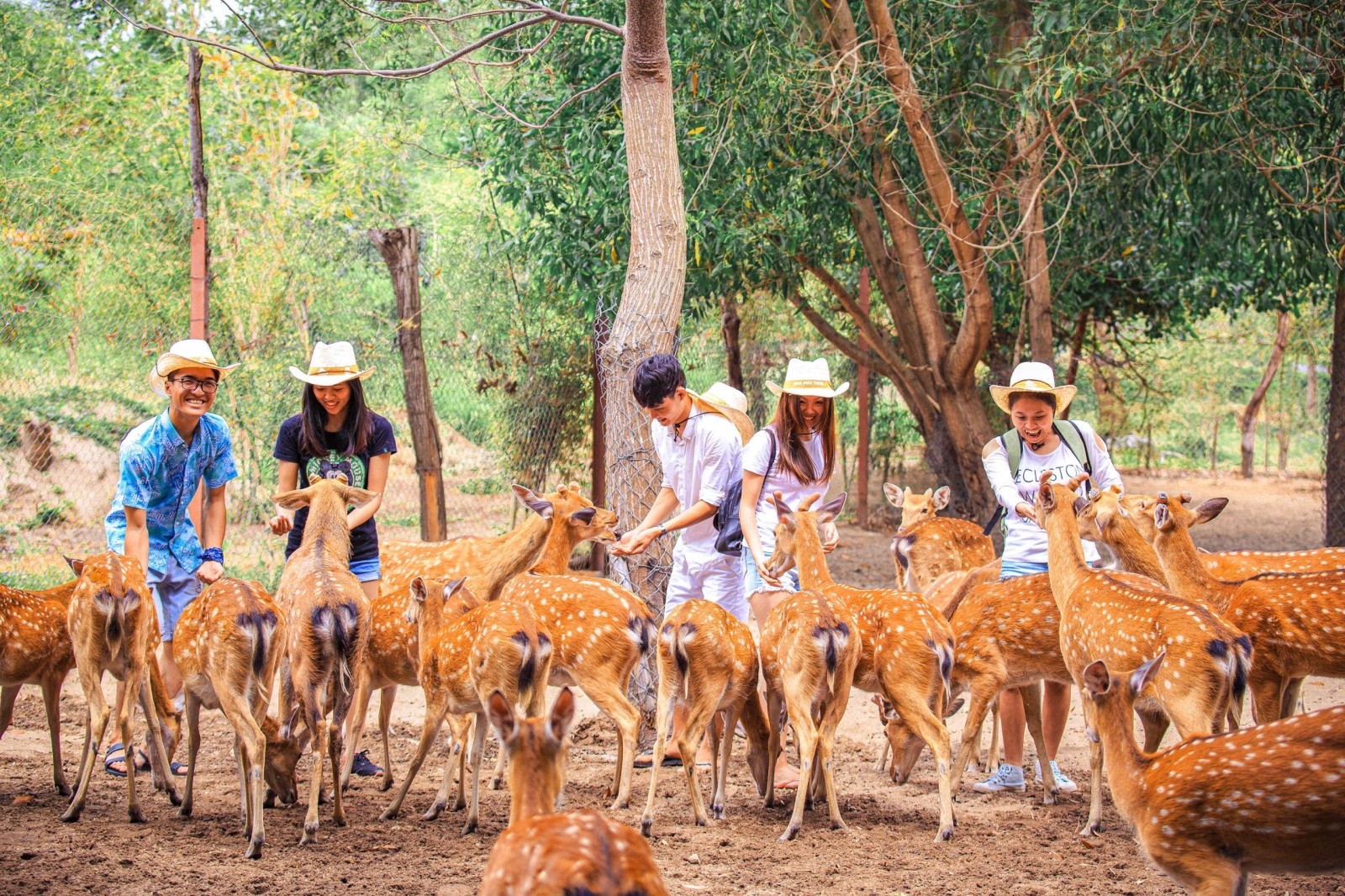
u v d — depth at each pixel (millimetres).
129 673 5484
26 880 4586
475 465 13883
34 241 11594
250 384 11562
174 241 12062
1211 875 3961
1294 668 5840
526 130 11633
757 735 6035
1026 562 6480
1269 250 13297
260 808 5035
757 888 4746
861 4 12188
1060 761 7086
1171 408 30812
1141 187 12148
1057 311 14914
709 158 10938
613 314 11195
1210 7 9953
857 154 11391
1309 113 11281
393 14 10133
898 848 5312
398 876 4812
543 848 2951
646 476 7625
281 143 15812
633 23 7785
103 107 14828
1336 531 12891
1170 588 6141
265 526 11867
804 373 6254
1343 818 3721
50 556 11359
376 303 13258
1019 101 9961
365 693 6285
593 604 5824
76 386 12461
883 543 15328
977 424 12484
